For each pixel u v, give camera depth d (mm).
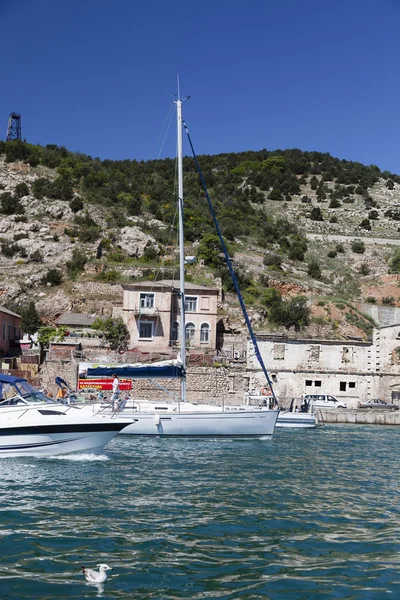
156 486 23188
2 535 16172
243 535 16797
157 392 57312
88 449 28656
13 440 27531
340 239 134625
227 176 183125
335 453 34812
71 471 25734
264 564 14469
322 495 22516
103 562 14320
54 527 17078
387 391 65875
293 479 25703
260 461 30484
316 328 81688
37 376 57125
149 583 13109
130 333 69562
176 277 87688
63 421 27922
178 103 42938
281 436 43188
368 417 57656
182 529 17203
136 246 96938
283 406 62094
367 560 14891
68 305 81312
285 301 87062
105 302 81500
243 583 13242
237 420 38375
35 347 70562
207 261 93750
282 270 104188
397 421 57406
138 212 117375
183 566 14188
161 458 30312
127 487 22844
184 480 24625
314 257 120188
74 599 12203
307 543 16203
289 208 165375
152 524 17641
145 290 70625
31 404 28875
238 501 20984
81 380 53594
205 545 15805
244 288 89500
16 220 103250
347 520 18734
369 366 66750
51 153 144625
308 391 65562
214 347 71438
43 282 86312
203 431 37938
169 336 69812
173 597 12430
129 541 15938
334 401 62531
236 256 101812
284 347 65875
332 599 12484
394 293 98625
